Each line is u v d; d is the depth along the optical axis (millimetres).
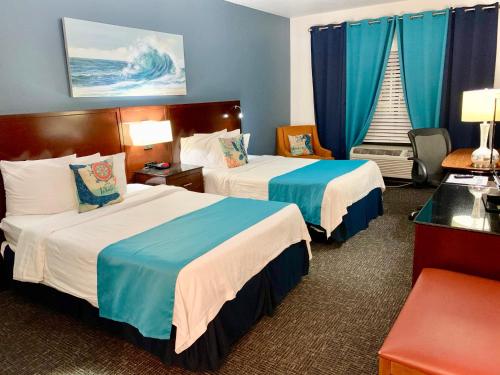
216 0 4574
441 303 1544
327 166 4016
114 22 3459
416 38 4945
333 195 3203
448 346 1304
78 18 3172
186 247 1982
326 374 1865
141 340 1972
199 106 4383
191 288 1730
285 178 3520
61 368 1978
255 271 2170
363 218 3727
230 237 2113
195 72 4406
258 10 5277
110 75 3443
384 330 2191
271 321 2318
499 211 2064
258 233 2219
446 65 4797
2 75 2748
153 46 3811
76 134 3158
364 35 5254
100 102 3428
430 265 1982
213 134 4312
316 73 5789
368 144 5840
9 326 2365
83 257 2061
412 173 4012
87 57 3240
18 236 2480
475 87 4676
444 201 2293
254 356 2014
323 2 4941
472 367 1210
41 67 2971
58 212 2721
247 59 5191
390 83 5465
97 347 2137
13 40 2785
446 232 1896
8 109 2807
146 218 2523
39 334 2273
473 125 4734
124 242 2098
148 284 1799
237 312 2074
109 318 1977
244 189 3629
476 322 1413
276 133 5980
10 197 2672
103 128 3373
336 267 2996
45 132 2941
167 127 3713
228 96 4938
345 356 1987
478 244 1833
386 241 3469
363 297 2553
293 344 2100
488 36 4492
